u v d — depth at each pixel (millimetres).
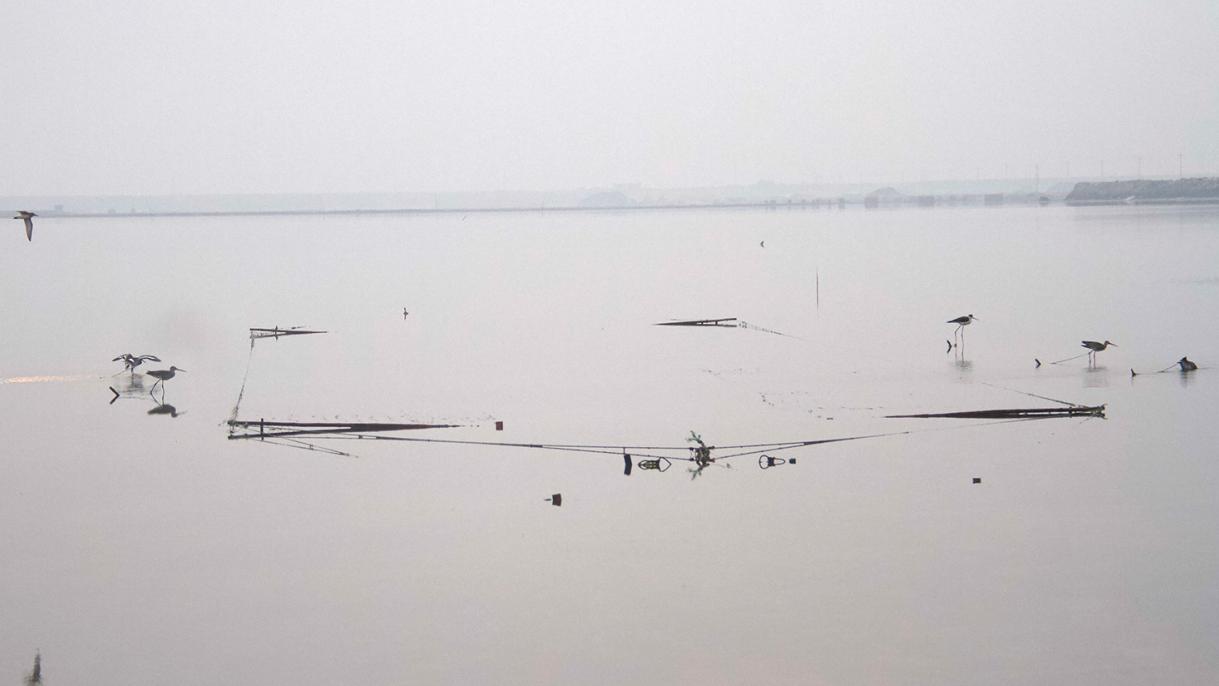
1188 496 29453
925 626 22297
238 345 60562
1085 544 26328
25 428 40094
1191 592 23609
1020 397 42219
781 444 36031
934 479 31750
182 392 46719
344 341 61688
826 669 20766
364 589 24750
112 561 26516
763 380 47219
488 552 26844
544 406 42719
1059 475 31766
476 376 49625
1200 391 42344
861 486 31359
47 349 59031
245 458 35688
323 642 22219
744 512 29359
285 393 46312
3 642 22391
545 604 23719
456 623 23016
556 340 60969
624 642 22047
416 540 27766
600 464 34312
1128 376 46000
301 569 25938
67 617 23562
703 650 21531
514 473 33500
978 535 27141
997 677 20391
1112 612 22797
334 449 36750
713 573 25203
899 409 40688
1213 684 19984
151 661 21594
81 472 34156
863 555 26094
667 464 34125
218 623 23203
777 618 22859
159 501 31172
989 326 62062
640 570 25594
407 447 36844
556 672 20828
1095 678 20281
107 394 46438
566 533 28062
